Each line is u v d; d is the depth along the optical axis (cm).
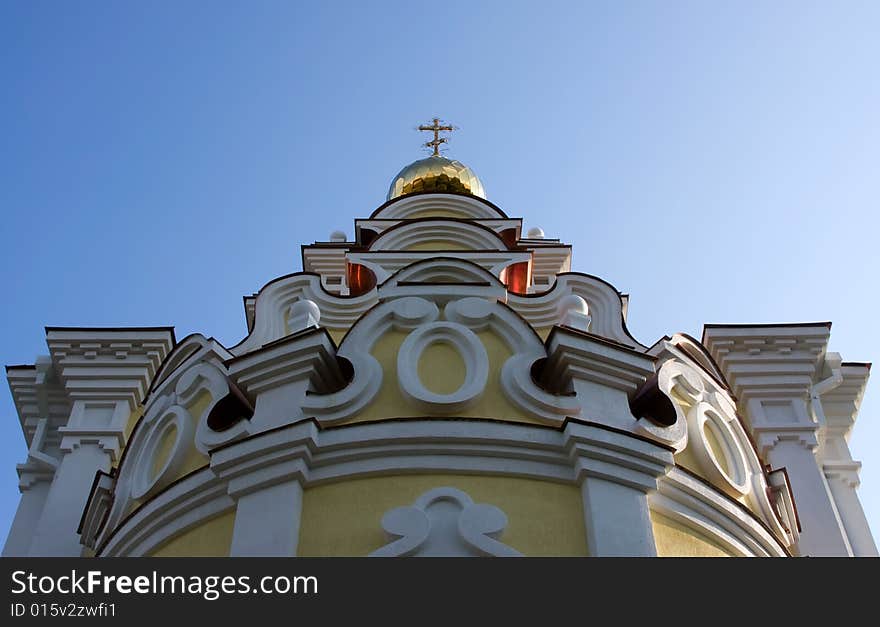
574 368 981
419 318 1032
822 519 1395
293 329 1084
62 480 1458
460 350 1000
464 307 1041
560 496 912
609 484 912
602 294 1426
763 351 1581
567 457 924
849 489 1524
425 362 996
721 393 1116
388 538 872
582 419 941
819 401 1579
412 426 926
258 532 888
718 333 1577
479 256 1556
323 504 907
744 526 1001
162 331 1598
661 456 935
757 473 1095
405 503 898
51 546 1375
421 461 919
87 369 1584
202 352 1118
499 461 920
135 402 1569
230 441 969
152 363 1588
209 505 953
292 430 923
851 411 1606
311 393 970
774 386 1550
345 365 1013
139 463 1078
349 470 918
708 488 974
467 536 859
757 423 1507
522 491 910
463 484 911
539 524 891
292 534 880
